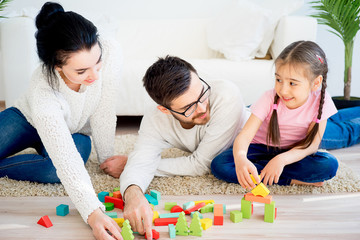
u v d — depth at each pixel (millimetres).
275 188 1402
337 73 3117
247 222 1153
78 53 1044
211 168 1465
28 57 2178
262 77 2344
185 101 1195
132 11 3100
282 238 1053
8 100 2238
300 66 1206
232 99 1427
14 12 2371
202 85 1244
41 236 1077
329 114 1360
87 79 1146
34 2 3051
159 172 1503
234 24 2590
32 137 1509
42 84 1210
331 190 1395
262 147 1511
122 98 2332
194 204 1255
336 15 2379
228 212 1226
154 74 1210
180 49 2865
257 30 2520
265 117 1406
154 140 1461
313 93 1373
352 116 2080
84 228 1127
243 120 1546
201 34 2852
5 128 1450
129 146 1980
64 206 1218
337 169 1502
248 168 1208
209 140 1444
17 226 1136
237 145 1305
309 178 1371
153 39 2879
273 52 2561
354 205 1271
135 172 1315
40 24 1115
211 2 3064
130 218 1095
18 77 2201
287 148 1492
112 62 1406
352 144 2029
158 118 1466
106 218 1032
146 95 2322
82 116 1429
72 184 1062
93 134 1525
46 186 1430
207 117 1325
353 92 3170
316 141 1358
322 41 3066
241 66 2350
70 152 1097
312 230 1098
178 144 1538
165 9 3094
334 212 1219
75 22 1052
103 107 1452
